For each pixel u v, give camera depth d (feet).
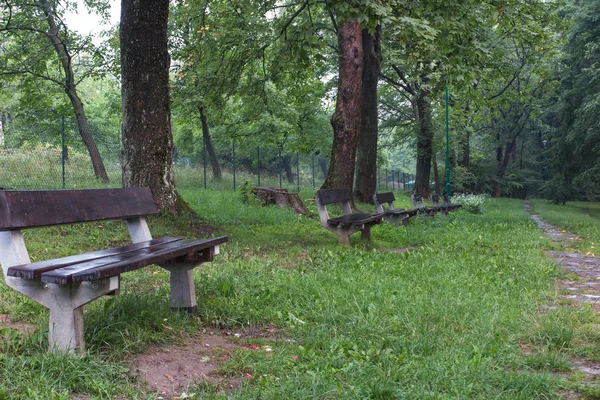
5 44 76.23
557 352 13.46
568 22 60.54
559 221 64.39
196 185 75.87
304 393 10.13
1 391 9.13
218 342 14.03
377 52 65.16
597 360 13.12
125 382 10.59
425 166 103.09
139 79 31.86
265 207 48.14
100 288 11.13
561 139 93.76
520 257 29.50
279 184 90.27
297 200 50.42
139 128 32.09
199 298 17.11
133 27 31.63
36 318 14.33
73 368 10.43
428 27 33.30
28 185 45.50
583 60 84.74
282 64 53.47
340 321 15.44
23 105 76.48
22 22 70.28
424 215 52.90
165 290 17.62
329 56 96.48
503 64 66.23
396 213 41.70
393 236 37.99
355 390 10.25
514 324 15.56
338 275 21.98
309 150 134.41
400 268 23.99
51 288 11.36
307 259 26.22
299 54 47.98
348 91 53.26
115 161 59.88
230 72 58.54
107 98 104.27
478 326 14.97
